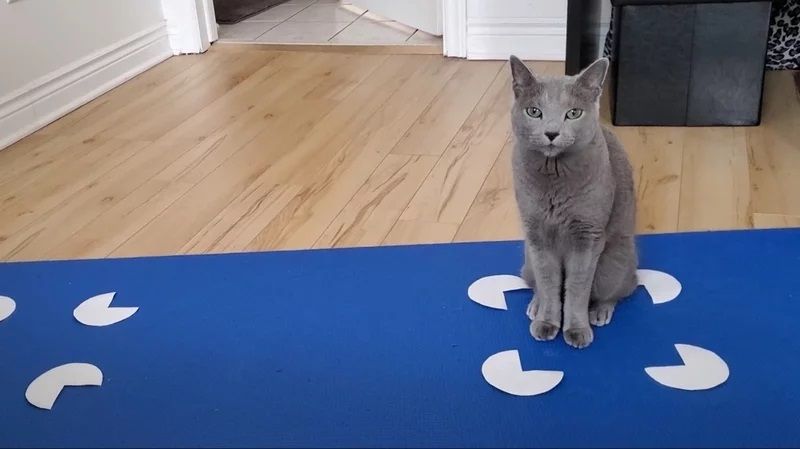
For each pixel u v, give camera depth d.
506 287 1.88
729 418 1.47
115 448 1.48
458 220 2.22
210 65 3.55
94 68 3.24
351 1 4.23
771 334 1.68
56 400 1.60
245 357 1.70
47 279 2.02
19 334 1.82
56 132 2.94
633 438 1.44
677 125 2.70
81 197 2.46
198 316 1.84
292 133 2.82
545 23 3.36
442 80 3.24
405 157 2.60
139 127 2.94
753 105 2.63
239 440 1.48
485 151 2.61
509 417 1.50
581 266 1.64
